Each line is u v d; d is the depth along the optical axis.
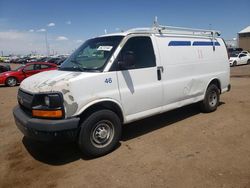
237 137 5.64
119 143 5.57
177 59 6.30
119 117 5.28
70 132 4.49
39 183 4.17
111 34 5.65
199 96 7.15
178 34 6.52
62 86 4.41
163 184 3.92
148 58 5.65
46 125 4.34
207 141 5.48
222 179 3.97
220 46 7.89
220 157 4.70
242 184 3.82
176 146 5.29
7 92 14.78
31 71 18.80
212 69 7.50
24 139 6.14
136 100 5.41
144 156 4.89
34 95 4.52
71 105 4.47
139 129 6.43
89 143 4.76
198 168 4.34
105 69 4.93
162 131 6.22
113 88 5.00
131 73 5.30
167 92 6.04
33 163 4.88
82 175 4.33
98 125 4.88
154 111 5.83
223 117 7.18
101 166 4.60
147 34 5.75
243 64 30.11
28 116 4.79
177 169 4.34
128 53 5.22
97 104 4.85
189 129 6.29
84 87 4.62
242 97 9.87
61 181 4.19
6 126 7.28
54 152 5.32
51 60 34.19
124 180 4.09
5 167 4.77
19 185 4.14
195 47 6.93
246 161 4.51
